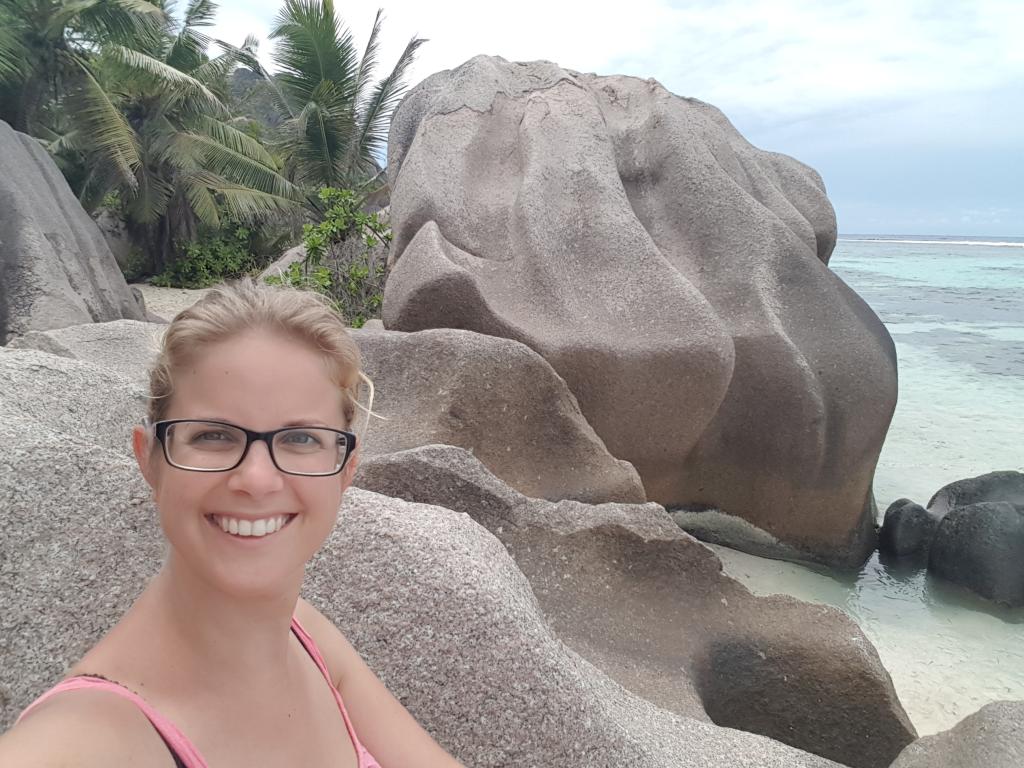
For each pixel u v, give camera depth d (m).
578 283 5.18
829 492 4.86
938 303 22.44
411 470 2.89
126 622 1.01
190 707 0.97
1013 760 2.07
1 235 6.18
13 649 1.61
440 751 1.30
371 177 19.83
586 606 2.78
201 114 16.48
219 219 17.73
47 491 1.74
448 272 4.77
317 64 17.09
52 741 0.80
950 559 4.59
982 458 7.01
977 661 3.77
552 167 5.77
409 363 4.14
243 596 0.97
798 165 7.00
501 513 2.91
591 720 1.72
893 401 4.81
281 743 1.05
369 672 1.33
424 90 7.18
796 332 5.02
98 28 14.38
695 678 2.67
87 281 7.03
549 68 6.79
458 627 1.71
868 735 2.78
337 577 1.74
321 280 7.27
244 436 0.97
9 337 5.87
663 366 4.63
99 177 15.84
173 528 0.97
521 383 4.09
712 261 5.41
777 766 2.01
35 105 14.74
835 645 2.80
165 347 1.00
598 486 4.06
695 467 5.06
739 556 4.96
